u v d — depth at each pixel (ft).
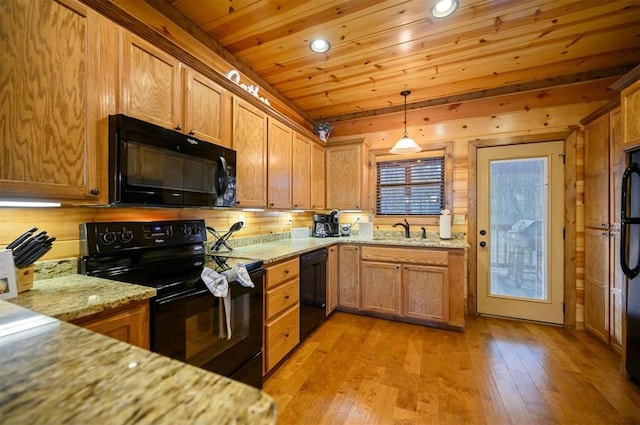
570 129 9.25
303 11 6.14
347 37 7.07
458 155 10.69
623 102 6.08
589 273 8.72
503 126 10.09
